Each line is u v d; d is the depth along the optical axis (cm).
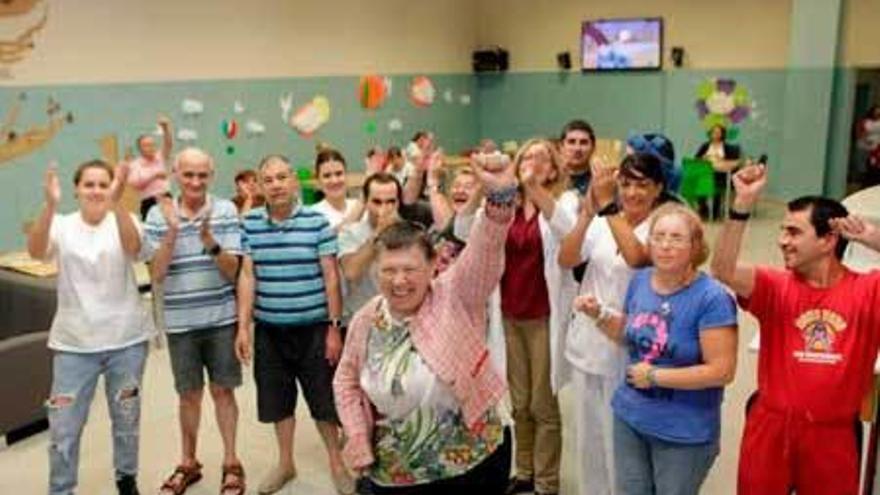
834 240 222
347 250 321
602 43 1115
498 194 178
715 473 354
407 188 374
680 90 1077
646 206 266
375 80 1027
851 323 220
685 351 228
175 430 412
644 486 244
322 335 328
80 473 366
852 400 222
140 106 777
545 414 318
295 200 324
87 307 302
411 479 196
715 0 1033
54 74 707
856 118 970
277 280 321
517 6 1177
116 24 749
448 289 191
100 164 307
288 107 923
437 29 1123
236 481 344
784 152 988
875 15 917
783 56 1001
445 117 1155
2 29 664
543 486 325
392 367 189
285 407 342
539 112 1185
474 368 190
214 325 326
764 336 234
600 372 275
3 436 400
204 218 313
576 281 298
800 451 227
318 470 365
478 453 194
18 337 414
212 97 841
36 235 294
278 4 898
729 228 229
